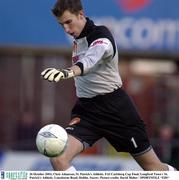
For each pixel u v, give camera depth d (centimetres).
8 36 4484
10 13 4475
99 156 4044
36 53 4544
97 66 2286
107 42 2152
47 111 4591
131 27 4534
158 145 4103
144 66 4641
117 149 2441
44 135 2138
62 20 2209
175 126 4531
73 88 4578
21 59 4566
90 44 2217
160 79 4647
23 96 4575
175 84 4656
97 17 4500
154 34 4566
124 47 4538
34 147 4275
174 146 4097
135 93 4625
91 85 2327
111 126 2367
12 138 4534
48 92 4584
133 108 2384
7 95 4569
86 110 2366
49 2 4491
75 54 2281
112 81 2334
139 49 4556
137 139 2386
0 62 4547
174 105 4600
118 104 2352
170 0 4569
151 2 4541
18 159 4034
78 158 3966
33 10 4494
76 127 2359
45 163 4012
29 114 4578
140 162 2445
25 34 4497
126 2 4522
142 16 4541
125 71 4634
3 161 4044
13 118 4562
